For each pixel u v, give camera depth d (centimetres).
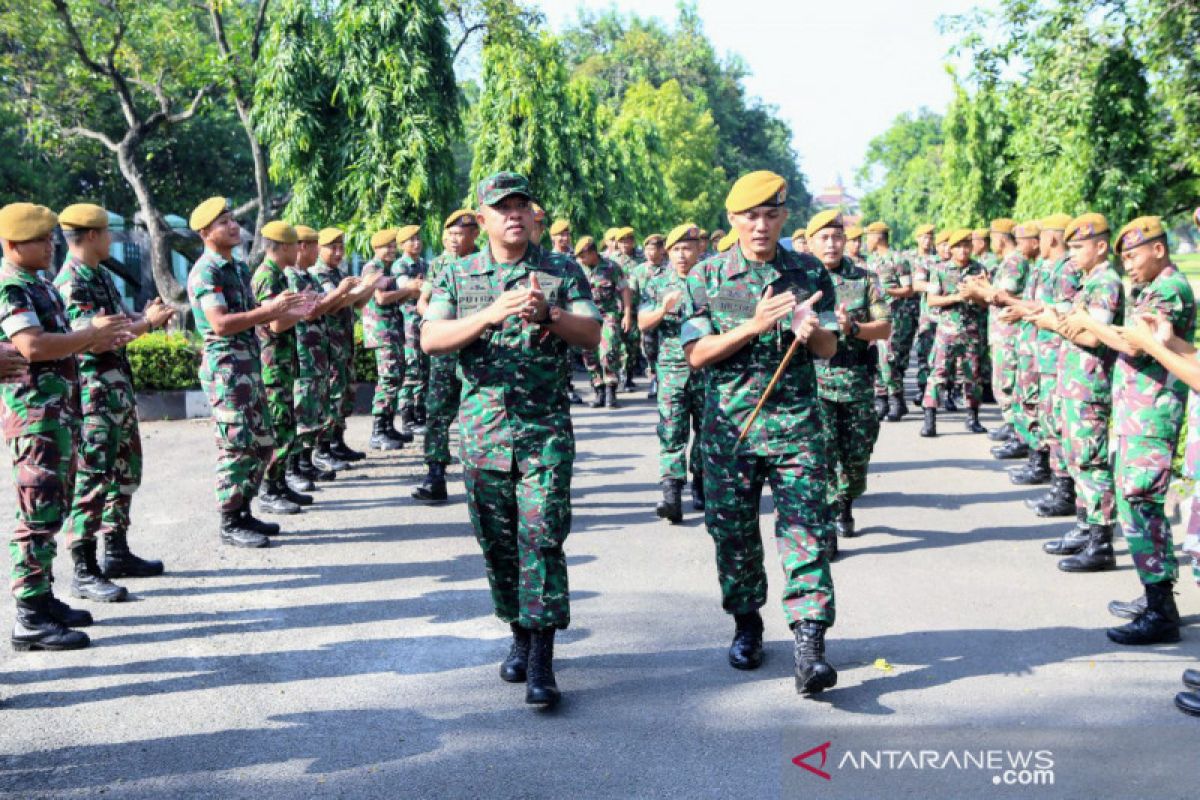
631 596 550
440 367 760
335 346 884
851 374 612
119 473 571
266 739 380
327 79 1594
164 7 1892
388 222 1562
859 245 867
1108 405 574
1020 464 918
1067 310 591
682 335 427
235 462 641
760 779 344
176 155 2889
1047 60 1446
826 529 412
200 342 1236
